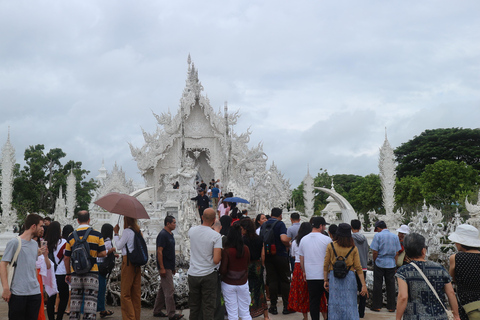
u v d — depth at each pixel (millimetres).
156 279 12852
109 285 12617
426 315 6004
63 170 61906
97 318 11062
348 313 8133
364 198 63250
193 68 52781
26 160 59594
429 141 64750
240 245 8828
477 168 59438
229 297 8727
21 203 54344
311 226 10047
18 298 7547
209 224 8688
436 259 17375
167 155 52219
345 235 8461
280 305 12586
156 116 51000
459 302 6820
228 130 48719
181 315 10781
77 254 8898
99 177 51625
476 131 61344
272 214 11203
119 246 9492
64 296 9891
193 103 52125
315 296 9000
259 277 9859
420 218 18578
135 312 9727
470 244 6832
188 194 33344
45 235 10000
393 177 28734
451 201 50281
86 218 9461
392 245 11297
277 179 46656
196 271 8516
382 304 12188
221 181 51250
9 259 7535
